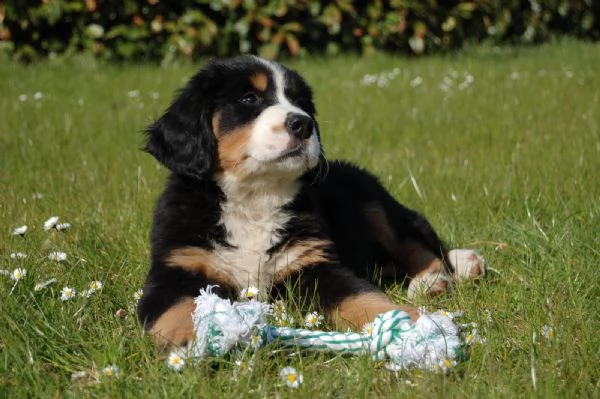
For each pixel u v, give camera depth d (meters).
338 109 8.34
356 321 3.35
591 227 4.33
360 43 12.65
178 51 11.66
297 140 3.72
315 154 3.81
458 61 11.63
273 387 2.72
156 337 3.03
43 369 2.89
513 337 3.17
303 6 12.03
